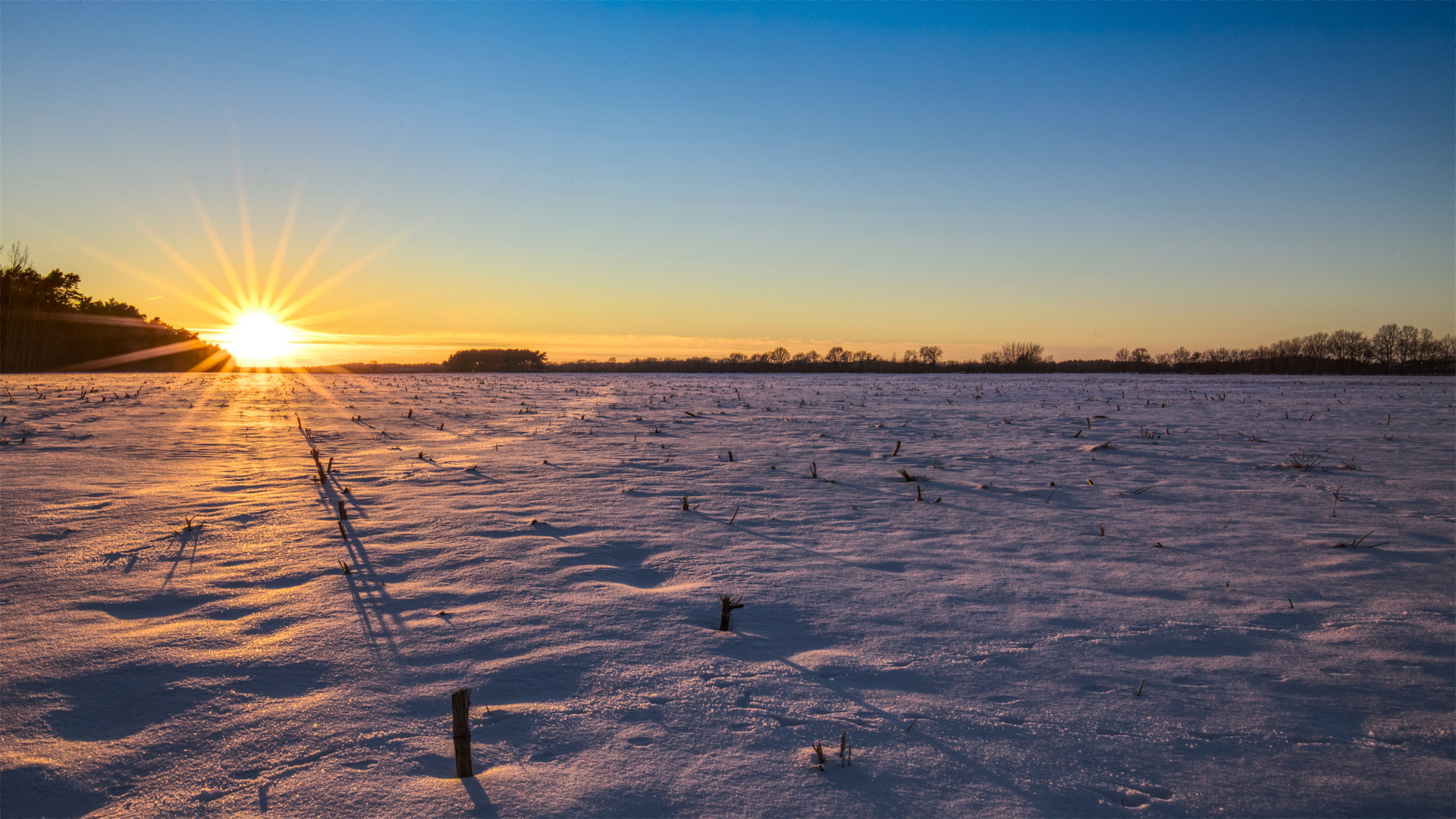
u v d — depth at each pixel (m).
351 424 13.73
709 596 4.36
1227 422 14.95
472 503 6.87
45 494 6.73
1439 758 2.63
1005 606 4.24
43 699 2.96
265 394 21.61
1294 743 2.73
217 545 5.25
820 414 16.75
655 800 2.34
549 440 11.89
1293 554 5.41
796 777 2.47
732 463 9.63
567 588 4.47
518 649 3.52
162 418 13.98
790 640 3.71
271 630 3.72
